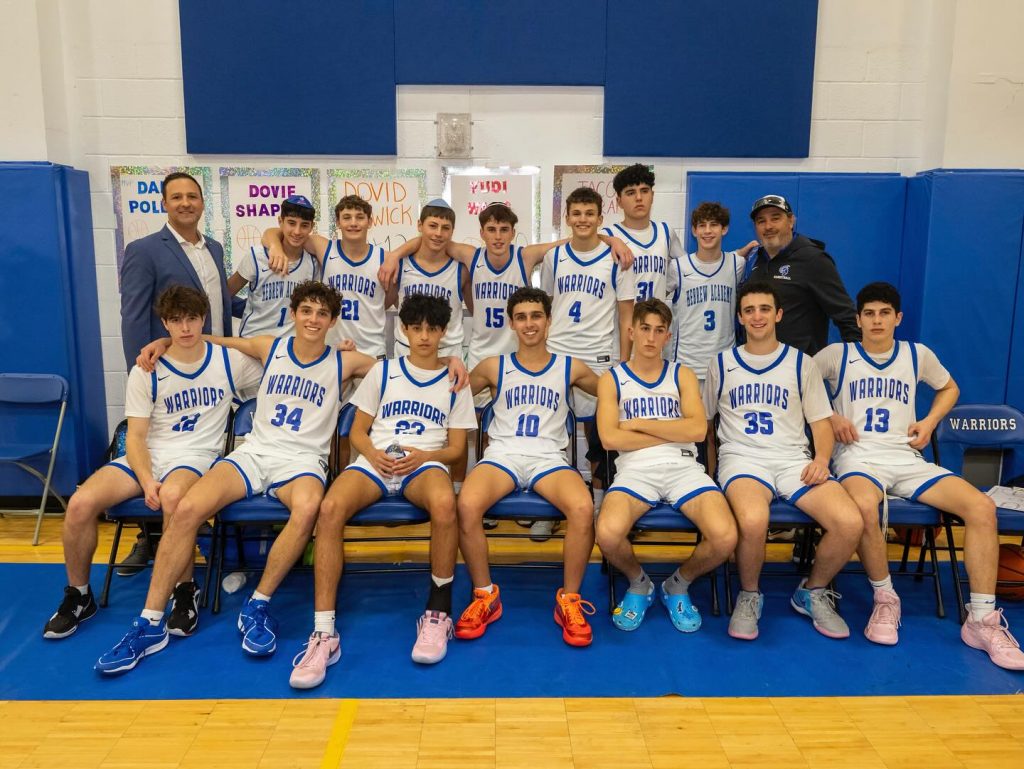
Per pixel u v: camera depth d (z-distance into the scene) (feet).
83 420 13.56
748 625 9.22
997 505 9.67
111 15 13.46
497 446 10.27
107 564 11.30
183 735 7.25
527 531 12.69
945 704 7.88
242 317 12.67
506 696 7.98
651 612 9.98
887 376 10.32
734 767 6.86
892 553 12.09
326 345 10.33
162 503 9.16
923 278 13.41
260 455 9.80
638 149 13.92
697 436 9.74
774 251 11.75
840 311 11.25
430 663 8.55
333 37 13.50
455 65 13.61
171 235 11.10
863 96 14.02
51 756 6.93
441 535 8.96
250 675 8.34
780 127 13.92
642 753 7.05
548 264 11.87
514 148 14.01
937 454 11.04
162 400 9.91
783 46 13.67
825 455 9.82
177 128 13.78
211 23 13.35
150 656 8.70
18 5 12.71
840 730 7.41
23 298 13.00
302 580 10.91
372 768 6.81
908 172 14.23
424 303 9.84
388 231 14.14
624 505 9.34
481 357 11.95
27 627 9.36
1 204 12.78
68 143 13.66
